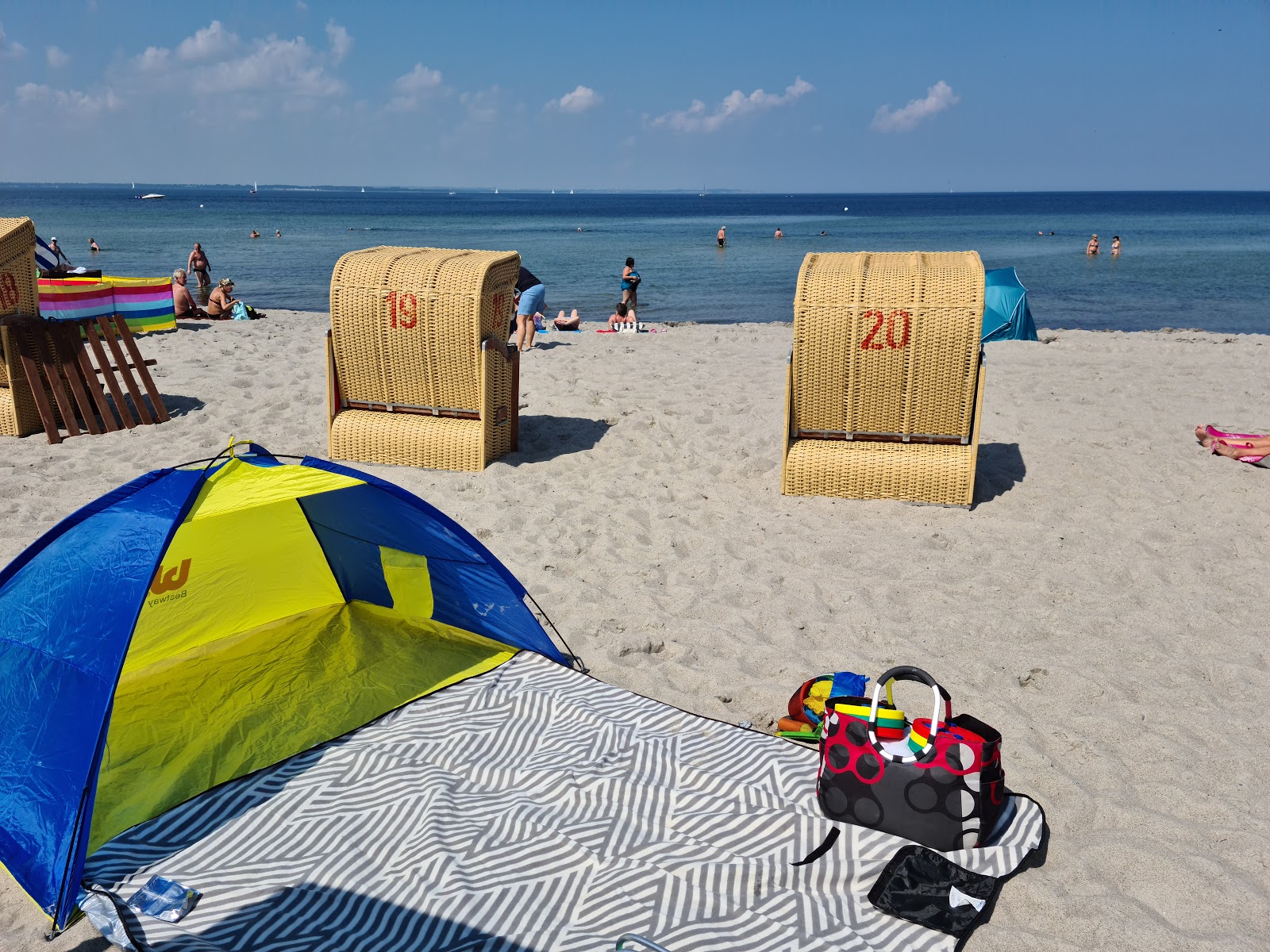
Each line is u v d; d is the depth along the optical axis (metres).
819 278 7.46
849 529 7.18
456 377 8.34
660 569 6.50
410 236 60.34
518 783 4.07
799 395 7.70
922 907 3.31
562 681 4.98
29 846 3.58
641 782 4.02
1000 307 15.86
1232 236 61.97
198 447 8.96
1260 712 4.70
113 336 9.66
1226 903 3.40
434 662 5.21
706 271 35.22
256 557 5.34
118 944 3.19
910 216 113.75
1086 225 80.56
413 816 3.84
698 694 4.95
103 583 4.16
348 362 8.59
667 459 8.91
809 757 4.24
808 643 5.46
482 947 3.12
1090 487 8.03
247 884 3.47
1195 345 15.05
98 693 3.79
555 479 8.30
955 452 7.55
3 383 9.49
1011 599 6.02
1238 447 8.65
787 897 3.38
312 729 4.53
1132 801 4.04
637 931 3.19
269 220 85.06
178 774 4.16
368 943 3.15
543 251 47.59
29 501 7.48
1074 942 3.23
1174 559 6.60
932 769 3.57
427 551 5.34
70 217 83.88
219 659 5.17
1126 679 5.04
